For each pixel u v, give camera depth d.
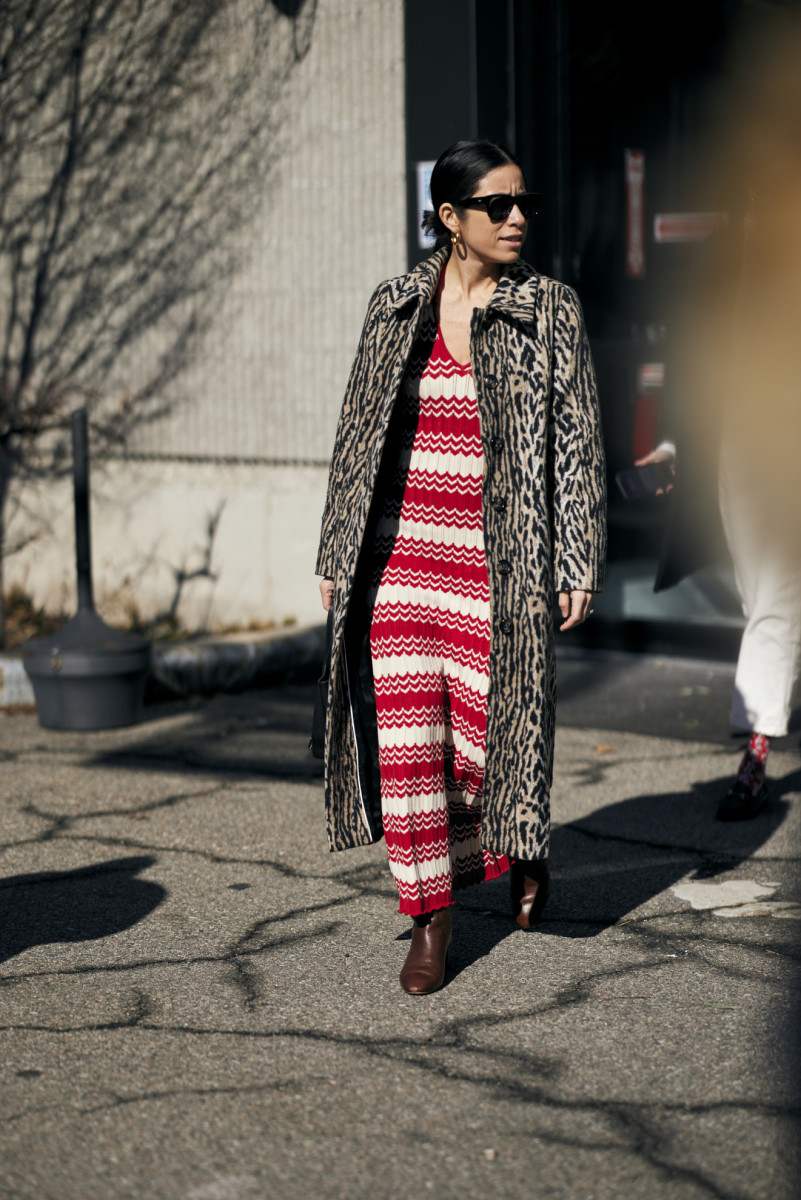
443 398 3.18
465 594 3.22
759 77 6.31
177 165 8.11
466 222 3.14
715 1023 3.06
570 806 4.74
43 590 9.07
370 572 3.24
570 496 3.17
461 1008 3.17
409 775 3.21
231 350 8.02
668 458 4.68
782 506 4.45
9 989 3.32
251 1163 2.51
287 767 5.34
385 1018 3.12
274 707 6.44
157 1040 3.03
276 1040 3.02
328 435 7.69
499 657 3.16
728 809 4.54
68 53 8.32
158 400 8.36
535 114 7.01
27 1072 2.88
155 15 8.01
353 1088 2.79
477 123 7.02
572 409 3.19
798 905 3.79
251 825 4.61
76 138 8.41
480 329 3.13
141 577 8.58
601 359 7.07
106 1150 2.56
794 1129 2.59
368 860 4.25
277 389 7.87
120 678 5.91
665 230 6.66
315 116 7.54
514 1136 2.59
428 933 3.31
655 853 4.25
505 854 3.21
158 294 8.28
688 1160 2.49
